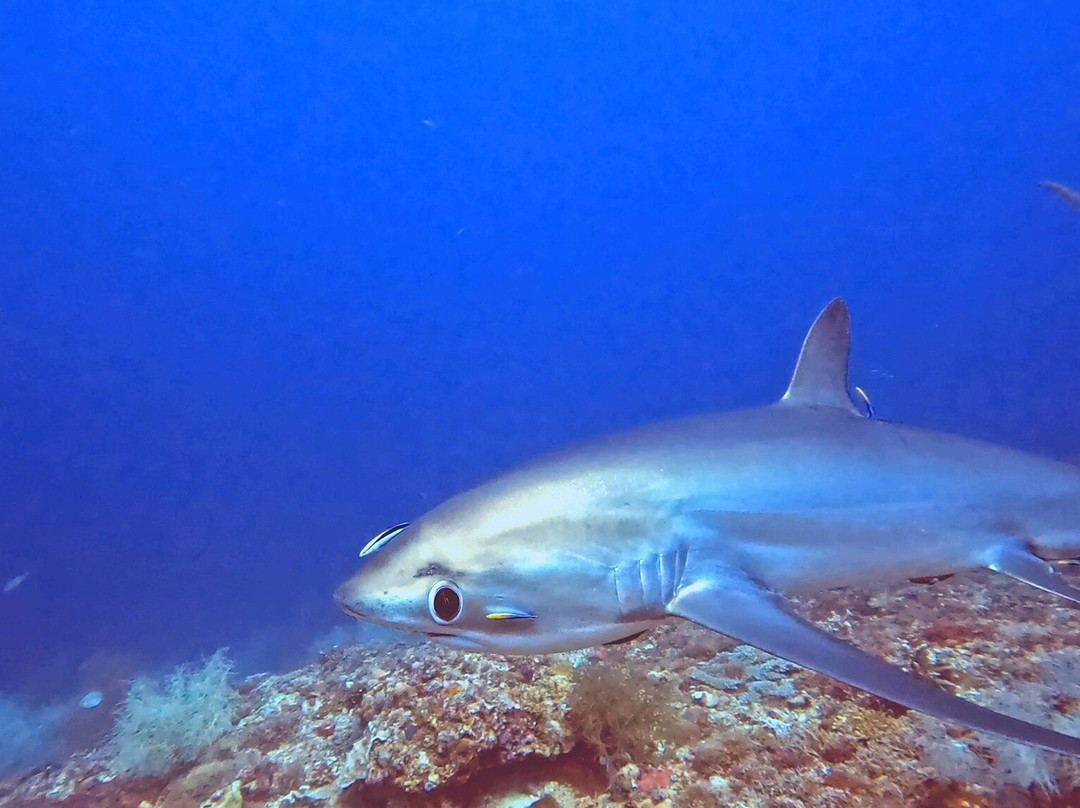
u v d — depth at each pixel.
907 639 1.78
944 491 1.12
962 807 1.16
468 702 1.39
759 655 1.66
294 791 1.56
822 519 1.04
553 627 0.92
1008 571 1.12
